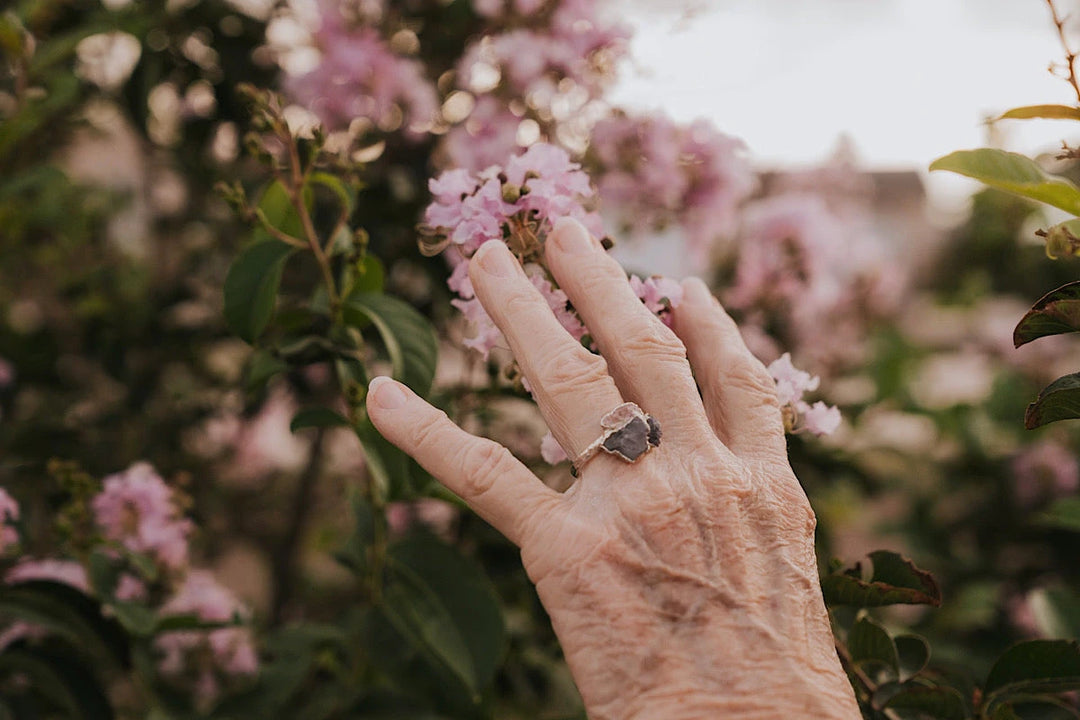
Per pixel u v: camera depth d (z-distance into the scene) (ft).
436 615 1.56
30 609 1.58
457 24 2.27
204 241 3.14
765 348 2.64
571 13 2.06
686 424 1.10
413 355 1.40
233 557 4.15
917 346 4.10
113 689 2.07
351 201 1.44
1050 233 1.11
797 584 1.07
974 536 3.30
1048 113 1.10
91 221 2.96
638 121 2.12
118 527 1.85
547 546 1.05
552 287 1.25
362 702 1.66
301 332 1.51
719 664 1.01
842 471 2.75
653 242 2.65
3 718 1.67
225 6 2.46
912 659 1.34
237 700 1.72
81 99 2.62
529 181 1.22
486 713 1.64
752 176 2.37
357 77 2.11
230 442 3.27
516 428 2.13
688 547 1.05
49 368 2.77
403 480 1.42
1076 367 3.63
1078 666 1.22
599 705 1.02
